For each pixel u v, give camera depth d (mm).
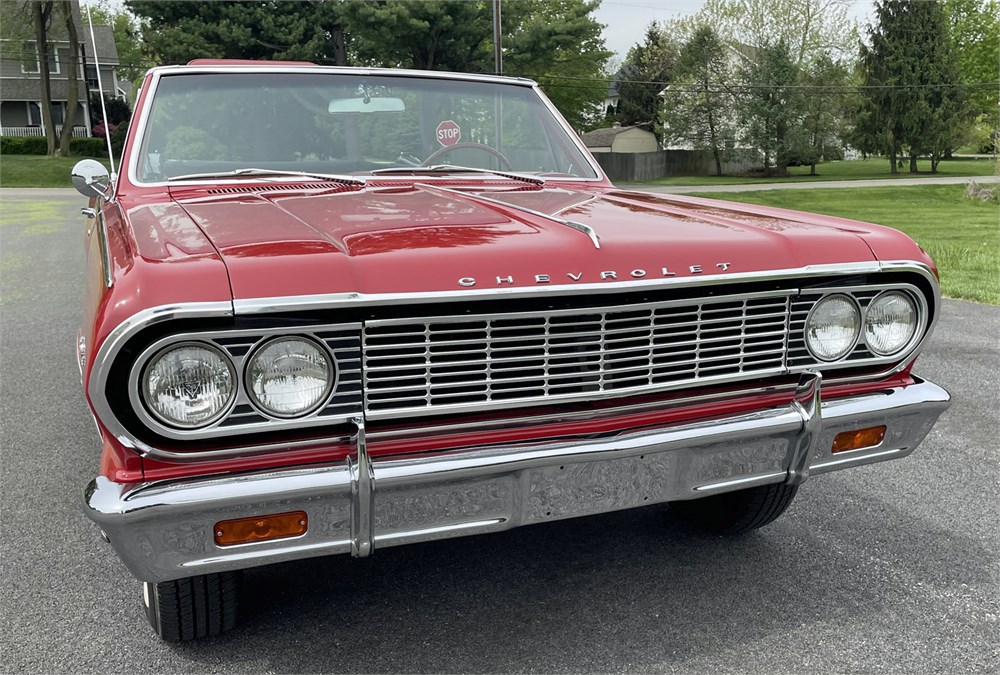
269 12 34531
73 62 44500
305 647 2377
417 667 2281
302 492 1856
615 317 2105
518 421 2092
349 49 36406
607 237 2195
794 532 3117
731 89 43969
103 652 2365
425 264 1948
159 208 2508
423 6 33094
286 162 3098
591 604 2604
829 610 2570
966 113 47281
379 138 3285
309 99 3246
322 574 2789
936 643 2396
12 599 2664
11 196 28656
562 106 45281
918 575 2789
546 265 2035
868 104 47000
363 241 2041
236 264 1829
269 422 1858
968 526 3168
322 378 1889
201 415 1804
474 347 1999
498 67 22609
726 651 2355
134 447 1791
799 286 2299
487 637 2424
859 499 3428
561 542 3025
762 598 2637
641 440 2123
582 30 35469
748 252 2246
